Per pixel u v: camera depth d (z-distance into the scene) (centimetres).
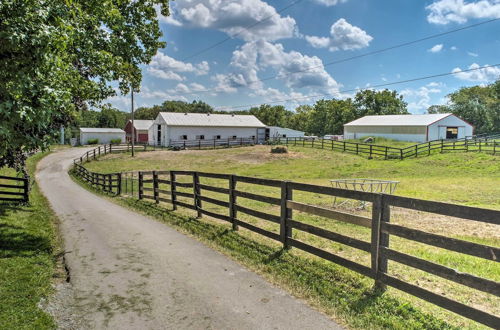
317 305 371
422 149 2931
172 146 4084
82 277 465
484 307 359
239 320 343
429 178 1741
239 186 1656
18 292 401
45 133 520
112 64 1027
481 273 456
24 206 1080
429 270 334
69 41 514
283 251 543
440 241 324
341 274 448
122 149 3947
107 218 899
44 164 3247
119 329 331
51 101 449
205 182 1912
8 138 432
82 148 4962
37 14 427
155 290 419
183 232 707
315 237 644
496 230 706
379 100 6831
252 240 620
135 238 673
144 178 2200
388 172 2058
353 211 931
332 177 1972
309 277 443
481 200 1072
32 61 425
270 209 973
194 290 416
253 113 9412
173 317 352
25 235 682
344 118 7188
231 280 445
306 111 10331
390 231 377
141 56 1273
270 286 424
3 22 388
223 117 4762
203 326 333
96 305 381
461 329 315
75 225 816
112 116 8388
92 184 1933
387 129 4291
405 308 354
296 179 1931
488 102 6475
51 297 402
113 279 457
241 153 3388
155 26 1290
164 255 556
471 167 1998
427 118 4109
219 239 632
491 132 6062
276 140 4456
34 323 335
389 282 378
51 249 603
